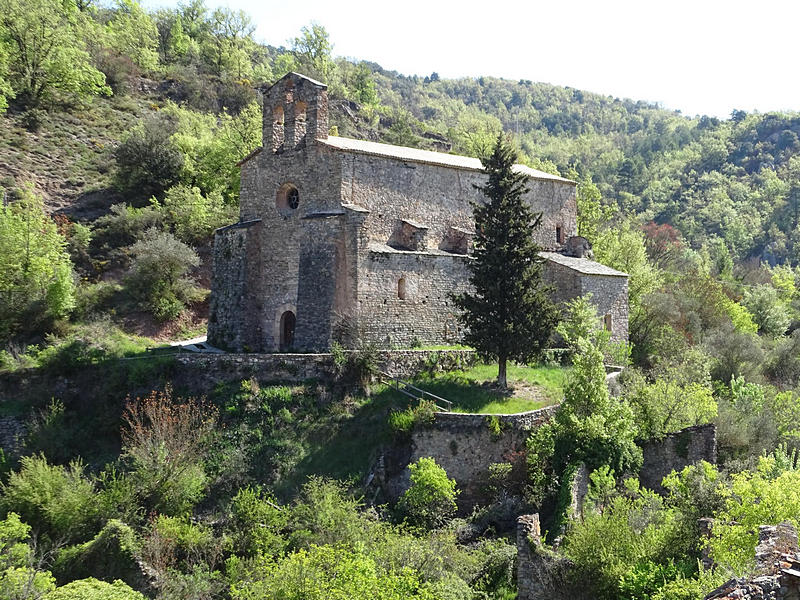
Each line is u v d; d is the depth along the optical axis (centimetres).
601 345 3694
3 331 4269
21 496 2862
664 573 2103
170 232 6066
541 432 3192
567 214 5453
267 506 2916
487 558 2617
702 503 2503
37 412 3416
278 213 4291
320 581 2053
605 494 2853
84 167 7025
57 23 8231
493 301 3662
